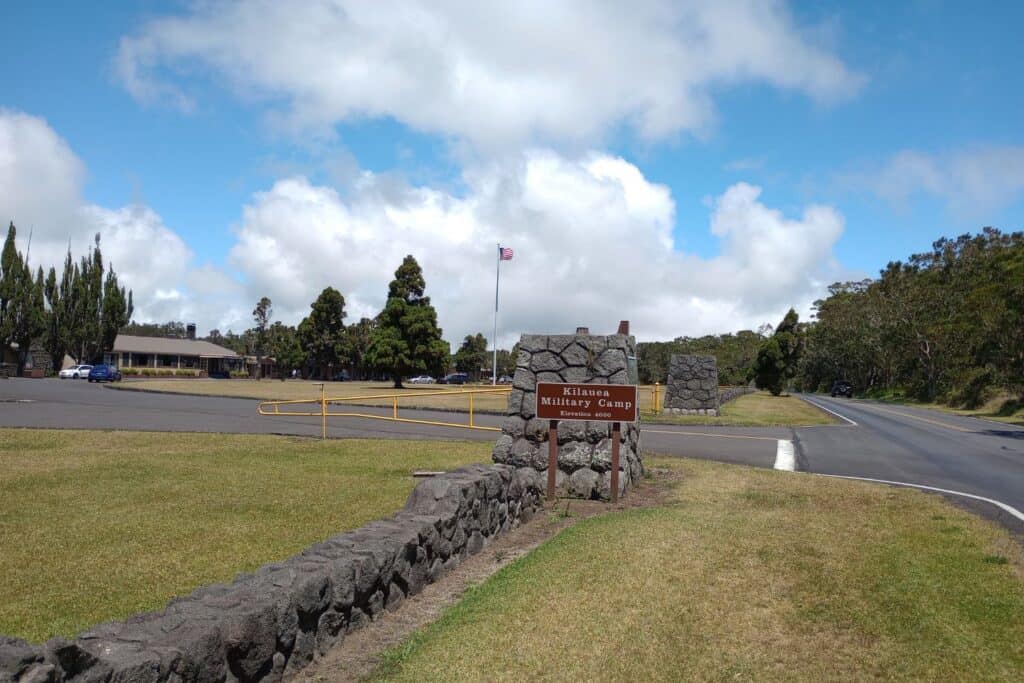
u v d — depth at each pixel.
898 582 5.80
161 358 87.81
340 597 4.64
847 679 4.23
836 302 95.56
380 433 18.52
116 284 78.81
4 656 2.65
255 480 11.22
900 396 72.12
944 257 70.12
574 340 11.13
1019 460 15.79
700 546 6.97
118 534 7.79
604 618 5.12
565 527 8.27
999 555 6.62
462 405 31.05
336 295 88.06
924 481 12.02
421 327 57.59
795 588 5.72
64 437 16.14
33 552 7.07
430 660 4.46
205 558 6.93
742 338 117.56
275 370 99.06
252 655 3.79
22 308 69.38
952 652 4.54
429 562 6.04
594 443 10.53
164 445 15.19
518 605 5.37
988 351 48.84
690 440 18.39
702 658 4.52
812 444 18.06
